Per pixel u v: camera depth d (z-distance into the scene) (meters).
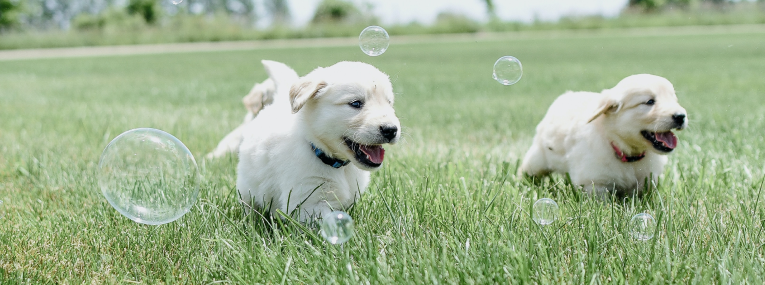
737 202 3.27
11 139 5.64
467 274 2.34
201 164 4.43
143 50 29.98
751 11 35.41
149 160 2.98
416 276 2.30
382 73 2.95
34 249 2.80
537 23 35.91
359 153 2.82
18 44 32.53
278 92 3.59
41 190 3.89
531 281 2.33
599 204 3.29
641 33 30.59
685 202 3.19
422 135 5.86
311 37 35.09
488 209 3.16
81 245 2.84
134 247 2.82
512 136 5.79
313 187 2.95
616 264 2.45
